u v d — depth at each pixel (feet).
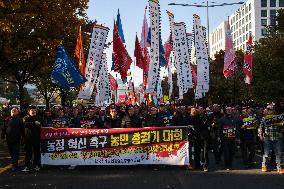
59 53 54.34
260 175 38.75
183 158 42.96
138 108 54.24
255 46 107.45
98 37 62.90
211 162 48.60
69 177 38.04
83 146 43.80
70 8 83.71
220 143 46.75
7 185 34.27
